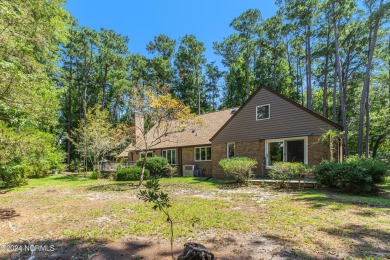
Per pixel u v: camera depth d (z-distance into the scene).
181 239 4.49
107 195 10.15
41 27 9.02
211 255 3.16
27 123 9.00
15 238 4.79
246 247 4.06
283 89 33.28
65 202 8.62
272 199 8.40
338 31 22.78
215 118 21.27
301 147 13.13
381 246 4.04
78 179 19.22
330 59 27.25
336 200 7.92
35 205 8.21
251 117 15.48
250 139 15.41
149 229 5.10
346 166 9.58
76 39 33.16
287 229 4.99
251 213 6.34
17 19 6.84
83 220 6.02
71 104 36.75
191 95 39.22
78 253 3.96
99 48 35.00
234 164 12.68
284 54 31.36
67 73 33.25
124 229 5.16
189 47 38.91
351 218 5.77
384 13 17.61
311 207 6.97
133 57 38.25
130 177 17.50
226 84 40.88
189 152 20.34
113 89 36.09
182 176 19.64
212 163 17.52
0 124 10.12
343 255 3.69
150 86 13.41
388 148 27.58
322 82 29.42
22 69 7.45
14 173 13.57
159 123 13.32
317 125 12.49
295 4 23.81
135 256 3.79
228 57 36.25
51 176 21.97
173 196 9.28
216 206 7.28
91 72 36.34
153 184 3.03
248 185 12.45
